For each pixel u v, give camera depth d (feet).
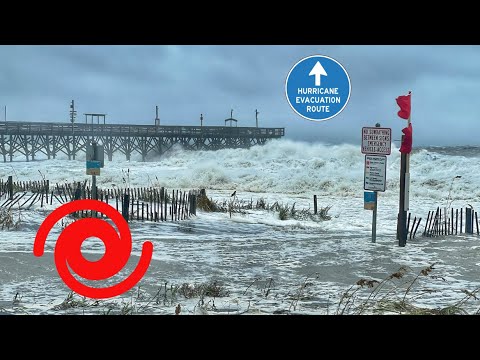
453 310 21.29
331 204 87.61
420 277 30.53
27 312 20.45
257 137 250.98
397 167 119.34
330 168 124.77
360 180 113.39
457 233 52.03
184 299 23.98
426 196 100.32
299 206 84.17
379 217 70.38
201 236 48.24
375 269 32.83
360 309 21.54
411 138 43.14
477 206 84.94
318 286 27.78
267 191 113.19
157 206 65.92
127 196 54.70
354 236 50.70
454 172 110.01
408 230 52.19
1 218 49.01
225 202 78.33
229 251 39.17
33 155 220.43
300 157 142.10
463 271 32.40
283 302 23.50
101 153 54.60
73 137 219.61
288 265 33.73
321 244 43.70
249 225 58.29
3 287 25.17
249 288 27.02
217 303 23.03
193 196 64.44
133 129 229.04
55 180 123.75
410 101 44.06
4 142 214.69
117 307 21.74
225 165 134.92
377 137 44.68
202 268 31.91
